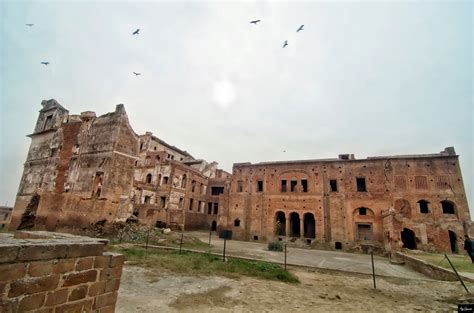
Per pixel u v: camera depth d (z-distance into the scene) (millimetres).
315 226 31391
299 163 34750
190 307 7270
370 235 29109
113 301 5012
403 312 7742
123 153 26062
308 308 7730
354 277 13242
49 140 30875
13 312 3486
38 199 28125
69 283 4258
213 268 12648
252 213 35531
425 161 28859
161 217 35312
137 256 14836
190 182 43219
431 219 26891
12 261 3531
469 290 10281
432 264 14914
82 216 24172
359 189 31891
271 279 11461
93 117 28203
